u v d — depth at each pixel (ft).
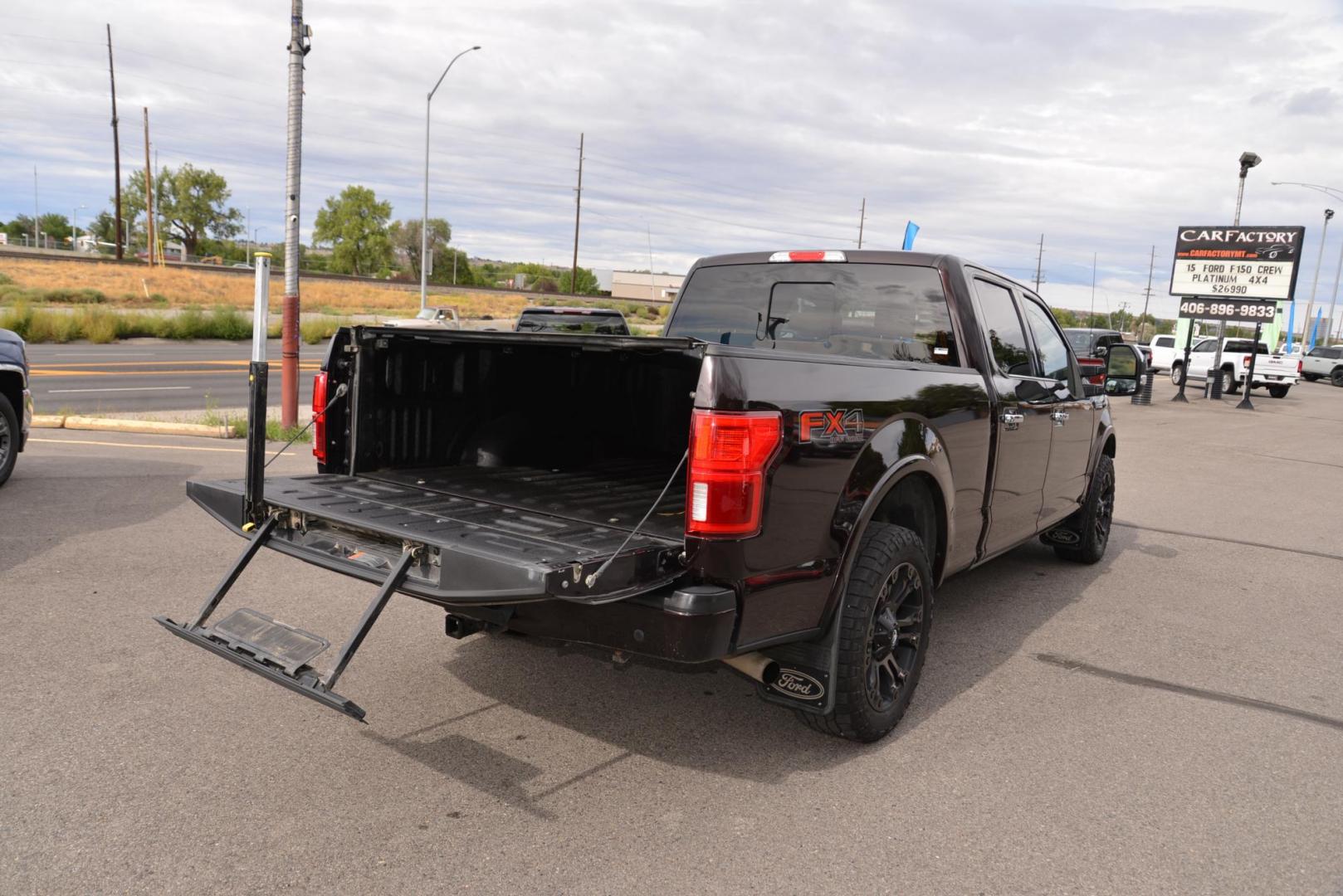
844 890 9.34
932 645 16.96
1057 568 23.09
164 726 12.41
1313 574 23.36
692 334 17.94
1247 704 14.67
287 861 9.48
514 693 13.99
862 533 11.78
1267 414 81.10
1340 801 11.55
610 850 9.90
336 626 16.46
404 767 11.57
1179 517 30.76
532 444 15.34
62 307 139.23
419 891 9.06
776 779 11.65
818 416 10.93
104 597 17.38
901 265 15.88
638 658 11.32
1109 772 12.17
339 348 13.67
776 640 10.82
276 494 12.41
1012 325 17.49
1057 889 9.52
